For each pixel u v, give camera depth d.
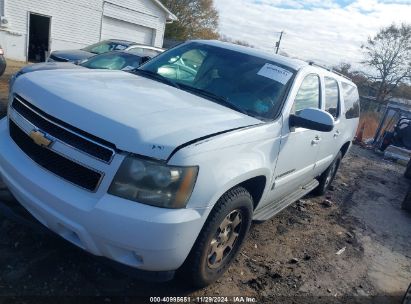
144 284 3.12
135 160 2.39
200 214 2.60
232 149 2.83
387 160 13.56
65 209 2.47
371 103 28.19
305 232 5.04
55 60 11.30
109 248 2.48
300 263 4.18
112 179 2.39
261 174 3.26
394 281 4.34
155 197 2.41
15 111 2.99
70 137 2.54
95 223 2.39
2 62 10.26
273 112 3.56
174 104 3.07
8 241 3.19
